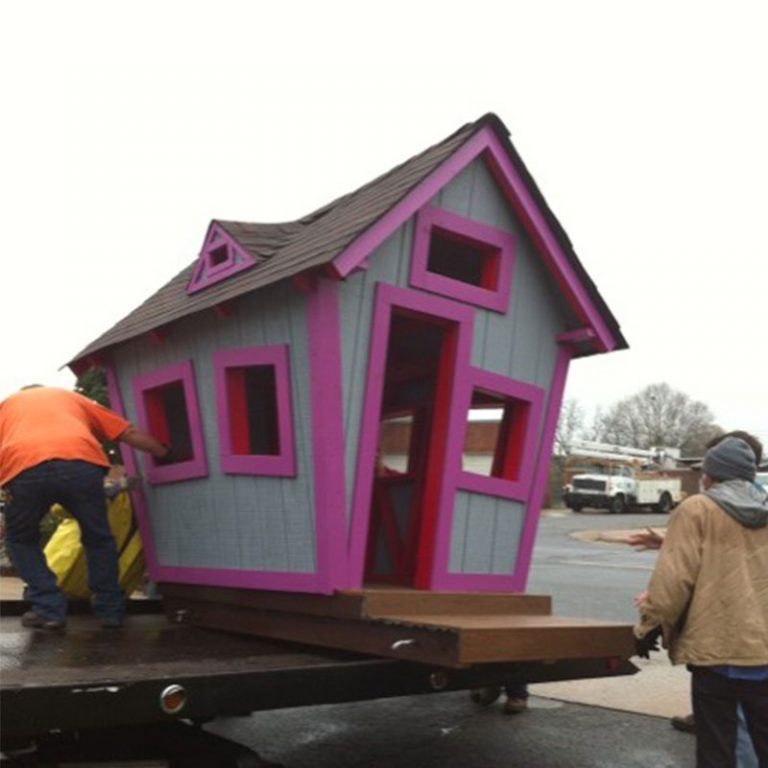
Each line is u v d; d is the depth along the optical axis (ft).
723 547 11.25
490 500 15.05
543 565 54.03
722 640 11.05
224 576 15.15
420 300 14.07
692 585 11.28
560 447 155.74
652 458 148.87
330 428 13.01
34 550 15.14
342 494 13.12
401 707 19.38
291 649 13.43
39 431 14.79
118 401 18.54
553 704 19.51
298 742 16.92
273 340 14.02
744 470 11.75
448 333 14.73
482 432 16.42
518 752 16.07
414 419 17.47
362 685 11.91
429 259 16.33
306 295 13.26
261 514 14.38
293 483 13.71
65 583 17.28
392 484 17.83
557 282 15.70
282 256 14.74
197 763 10.53
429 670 12.49
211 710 10.50
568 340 16.03
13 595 32.40
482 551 14.89
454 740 16.89
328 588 12.92
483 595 14.11
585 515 121.29
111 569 15.48
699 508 11.44
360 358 13.47
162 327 16.33
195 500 16.08
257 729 17.79
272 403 15.98
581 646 12.23
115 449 24.13
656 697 20.04
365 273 13.53
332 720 18.39
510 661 11.59
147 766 10.17
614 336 16.14
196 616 16.12
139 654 12.37
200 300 15.92
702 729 11.35
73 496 14.79
